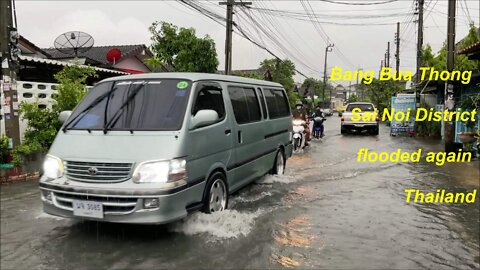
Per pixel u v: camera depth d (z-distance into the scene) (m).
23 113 8.96
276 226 5.15
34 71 13.16
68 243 4.49
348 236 4.84
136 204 4.16
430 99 20.19
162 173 4.22
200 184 4.79
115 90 5.32
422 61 21.44
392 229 5.14
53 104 9.35
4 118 8.31
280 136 8.12
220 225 5.01
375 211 5.96
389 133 22.19
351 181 8.20
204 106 5.16
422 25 21.36
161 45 18.22
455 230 5.14
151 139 4.48
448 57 12.45
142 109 4.91
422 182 8.10
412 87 28.72
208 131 5.02
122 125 4.78
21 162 8.15
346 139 18.14
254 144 6.59
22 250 4.31
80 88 9.59
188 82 5.13
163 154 4.30
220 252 4.25
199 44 18.00
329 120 43.12
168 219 4.23
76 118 5.11
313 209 6.00
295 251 4.32
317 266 3.96
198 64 18.11
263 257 4.14
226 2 18.59
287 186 7.61
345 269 3.90
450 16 12.43
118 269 3.85
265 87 7.72
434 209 6.13
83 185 4.28
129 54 21.55
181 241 4.52
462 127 14.24
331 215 5.71
